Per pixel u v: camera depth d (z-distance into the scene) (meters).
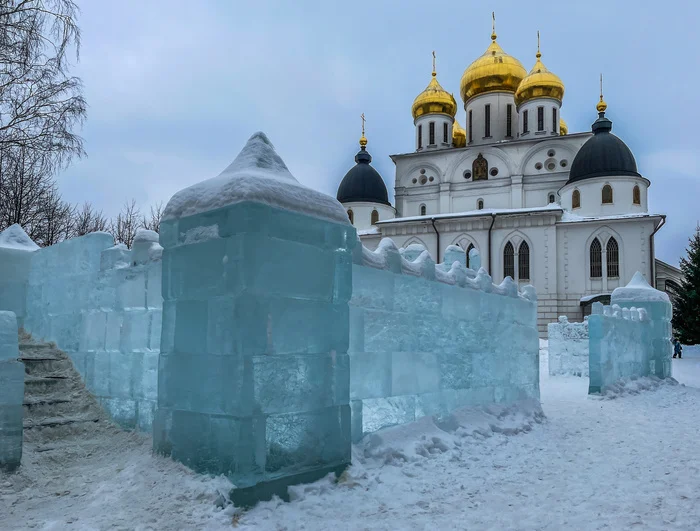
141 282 7.47
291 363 5.82
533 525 5.20
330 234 6.37
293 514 5.22
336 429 6.24
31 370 8.30
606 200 41.09
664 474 7.12
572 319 40.16
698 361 31.59
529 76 48.16
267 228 5.67
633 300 20.86
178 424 5.89
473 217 42.06
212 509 5.07
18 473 5.73
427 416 8.38
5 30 11.95
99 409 7.81
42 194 24.95
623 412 12.89
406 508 5.62
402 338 8.05
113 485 5.57
